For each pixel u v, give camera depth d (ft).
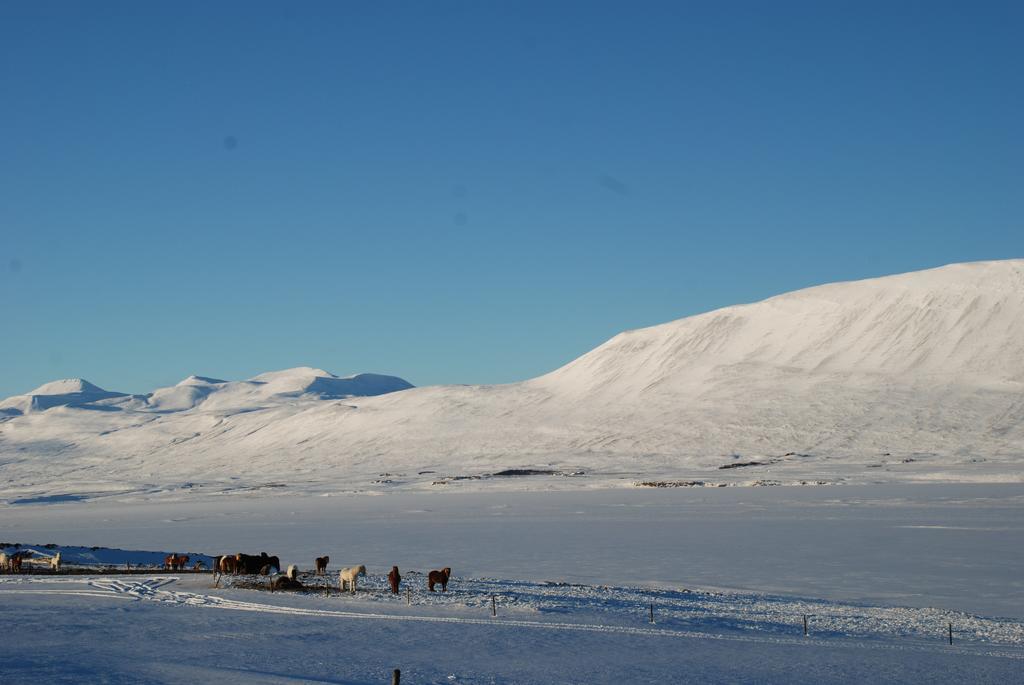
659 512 318.45
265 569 158.61
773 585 163.12
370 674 84.79
